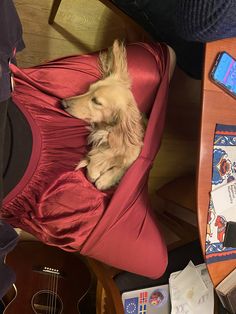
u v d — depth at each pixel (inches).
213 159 47.1
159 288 61.3
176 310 62.4
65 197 43.6
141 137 48.3
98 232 46.7
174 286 62.0
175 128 75.5
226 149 47.8
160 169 76.9
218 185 47.5
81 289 66.9
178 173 77.7
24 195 41.3
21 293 63.8
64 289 66.0
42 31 67.6
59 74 46.1
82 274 67.7
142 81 48.7
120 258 50.9
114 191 47.0
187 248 64.0
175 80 71.8
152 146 49.1
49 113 43.7
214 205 47.3
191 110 75.4
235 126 48.0
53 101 44.9
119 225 48.4
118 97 46.3
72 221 44.8
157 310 61.7
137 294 59.8
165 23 55.6
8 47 30.7
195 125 76.7
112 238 48.4
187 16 42.6
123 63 47.0
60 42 68.9
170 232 75.4
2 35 30.0
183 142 77.0
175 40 56.7
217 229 47.7
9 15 32.2
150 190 77.3
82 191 44.6
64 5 67.6
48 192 42.1
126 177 46.8
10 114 38.7
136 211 50.1
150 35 60.4
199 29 42.8
